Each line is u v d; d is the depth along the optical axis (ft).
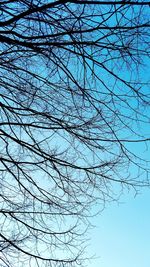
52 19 14.94
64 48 14.82
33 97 16.85
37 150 17.48
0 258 17.42
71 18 14.64
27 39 14.40
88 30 13.74
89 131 16.96
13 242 17.60
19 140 17.20
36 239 18.20
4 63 16.49
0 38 14.23
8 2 14.37
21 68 16.51
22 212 18.35
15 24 14.24
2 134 17.71
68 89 16.61
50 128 16.99
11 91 17.44
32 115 17.28
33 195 18.65
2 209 17.98
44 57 16.29
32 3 14.35
